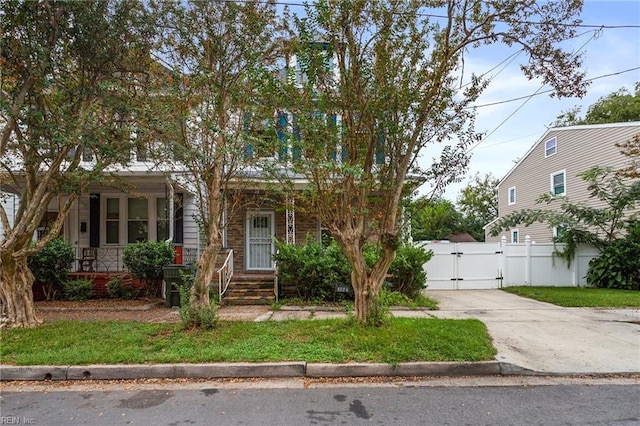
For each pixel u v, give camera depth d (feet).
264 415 12.84
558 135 62.49
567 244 43.21
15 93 21.54
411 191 21.27
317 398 14.26
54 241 34.83
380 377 16.46
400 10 19.04
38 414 13.03
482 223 131.95
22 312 22.94
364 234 21.08
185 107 20.77
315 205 21.17
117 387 15.57
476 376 16.60
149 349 18.37
